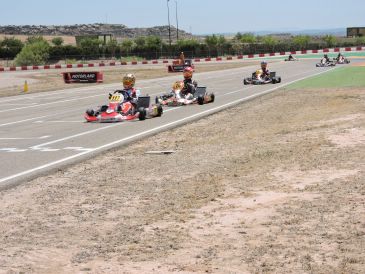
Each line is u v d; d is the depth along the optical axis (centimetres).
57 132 1719
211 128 1711
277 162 1138
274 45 10338
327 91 2831
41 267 621
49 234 736
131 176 1068
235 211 812
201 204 855
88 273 601
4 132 1766
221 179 1013
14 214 833
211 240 693
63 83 4766
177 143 1452
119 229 749
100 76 4703
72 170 1142
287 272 585
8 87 4388
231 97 2752
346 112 1897
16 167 1181
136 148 1392
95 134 1647
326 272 582
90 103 2794
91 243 697
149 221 780
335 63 5784
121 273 598
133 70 6625
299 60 7469
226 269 599
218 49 9856
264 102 2436
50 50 9619
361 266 595
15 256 657
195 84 2514
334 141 1330
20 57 8850
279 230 718
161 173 1086
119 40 16762
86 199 909
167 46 9888
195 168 1122
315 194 880
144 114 1942
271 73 3662
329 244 660
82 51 9775
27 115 2294
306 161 1127
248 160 1175
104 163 1208
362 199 834
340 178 971
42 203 892
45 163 1216
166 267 611
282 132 1543
